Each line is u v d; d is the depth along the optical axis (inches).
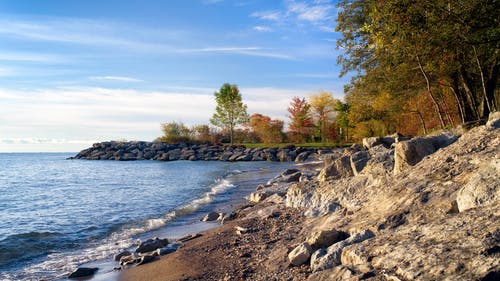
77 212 683.4
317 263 233.5
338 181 492.4
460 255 158.4
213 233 437.7
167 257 351.9
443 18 537.3
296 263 260.7
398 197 289.4
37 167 2571.4
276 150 2488.9
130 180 1358.3
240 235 399.5
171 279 285.9
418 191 278.2
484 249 153.7
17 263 374.3
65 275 332.2
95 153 3494.1
